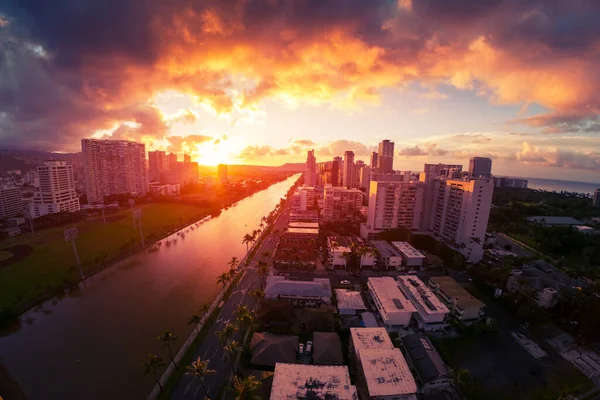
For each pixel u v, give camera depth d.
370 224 199.62
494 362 84.56
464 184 156.12
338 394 63.69
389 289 112.31
